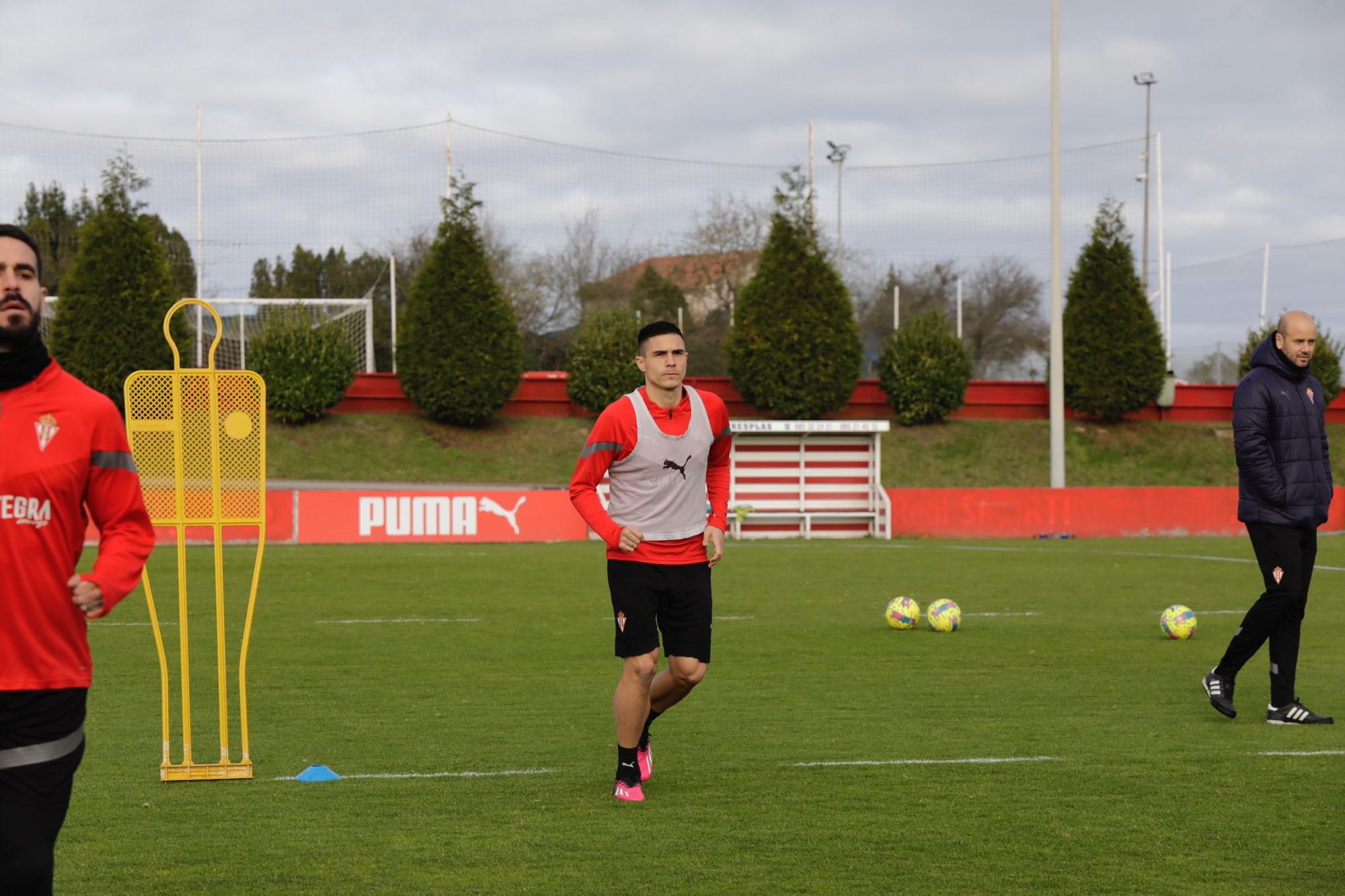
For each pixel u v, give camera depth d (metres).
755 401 114.12
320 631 34.88
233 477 18.20
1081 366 115.44
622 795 16.75
